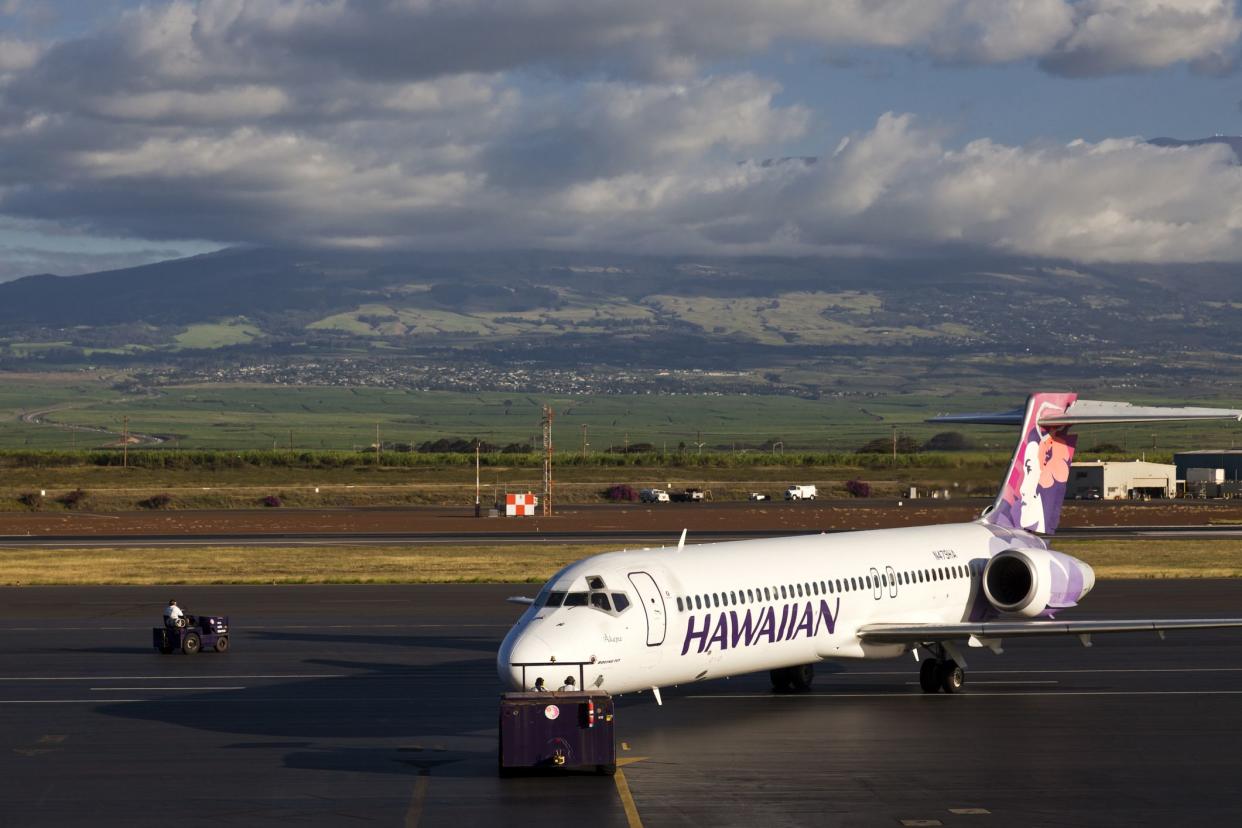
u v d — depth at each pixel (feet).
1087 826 200.75
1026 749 254.68
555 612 258.16
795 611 296.30
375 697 319.47
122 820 205.46
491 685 337.52
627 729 274.98
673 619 268.00
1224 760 245.45
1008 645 401.70
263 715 295.89
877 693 320.50
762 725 279.28
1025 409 378.12
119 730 278.46
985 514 378.12
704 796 218.59
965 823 202.59
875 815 206.69
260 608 502.38
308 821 204.44
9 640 422.82
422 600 526.57
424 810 210.38
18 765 244.42
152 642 417.90
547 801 215.51
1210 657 379.14
